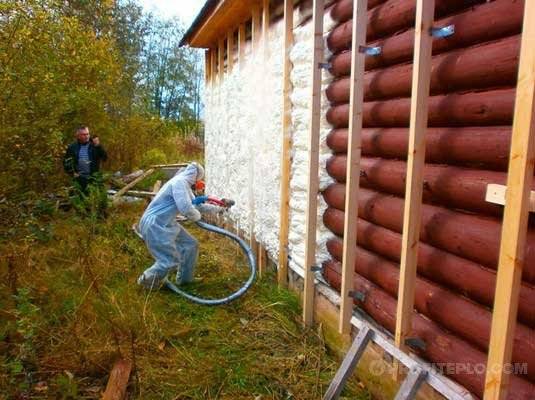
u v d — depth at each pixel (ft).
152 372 10.16
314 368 10.69
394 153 8.83
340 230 10.93
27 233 14.80
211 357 10.97
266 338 11.96
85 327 11.37
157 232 14.19
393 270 8.79
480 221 6.74
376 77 9.32
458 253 7.11
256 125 16.94
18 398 8.90
